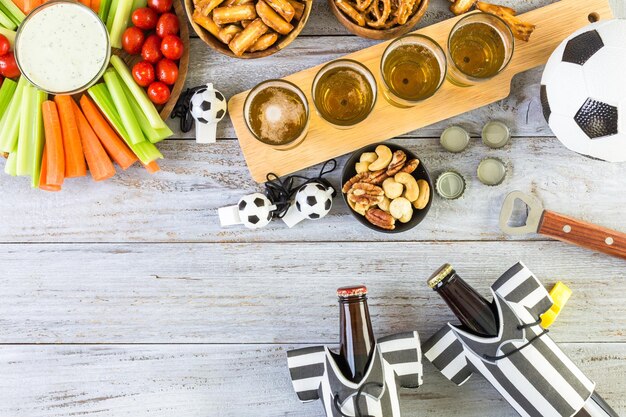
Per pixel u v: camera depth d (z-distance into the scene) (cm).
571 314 133
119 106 122
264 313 134
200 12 119
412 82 124
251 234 133
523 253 133
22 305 134
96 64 120
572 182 132
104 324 134
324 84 122
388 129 129
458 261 133
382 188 124
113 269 134
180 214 133
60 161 122
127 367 134
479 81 118
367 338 113
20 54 119
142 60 126
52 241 134
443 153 132
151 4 123
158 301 134
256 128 123
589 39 108
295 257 133
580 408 115
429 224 133
